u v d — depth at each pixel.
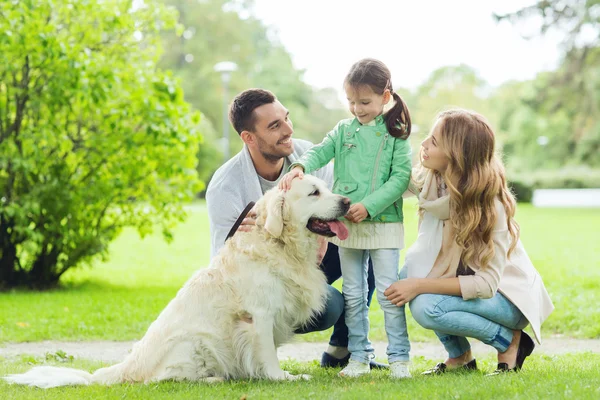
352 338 4.84
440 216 4.55
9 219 10.57
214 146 44.22
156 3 11.08
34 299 9.62
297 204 4.52
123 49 10.91
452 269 4.54
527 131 44.69
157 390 4.09
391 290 4.45
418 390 3.81
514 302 4.43
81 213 10.68
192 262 14.96
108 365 5.65
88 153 10.52
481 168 4.32
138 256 16.03
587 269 11.64
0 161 9.87
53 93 9.89
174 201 11.03
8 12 9.59
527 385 3.83
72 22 10.59
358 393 3.79
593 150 35.34
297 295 4.60
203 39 49.81
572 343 6.68
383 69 4.64
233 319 4.55
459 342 4.84
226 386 4.21
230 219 5.18
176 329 4.51
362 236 4.62
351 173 4.68
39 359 5.92
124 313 8.44
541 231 20.00
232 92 49.84
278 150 5.14
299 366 5.39
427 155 4.50
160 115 10.27
